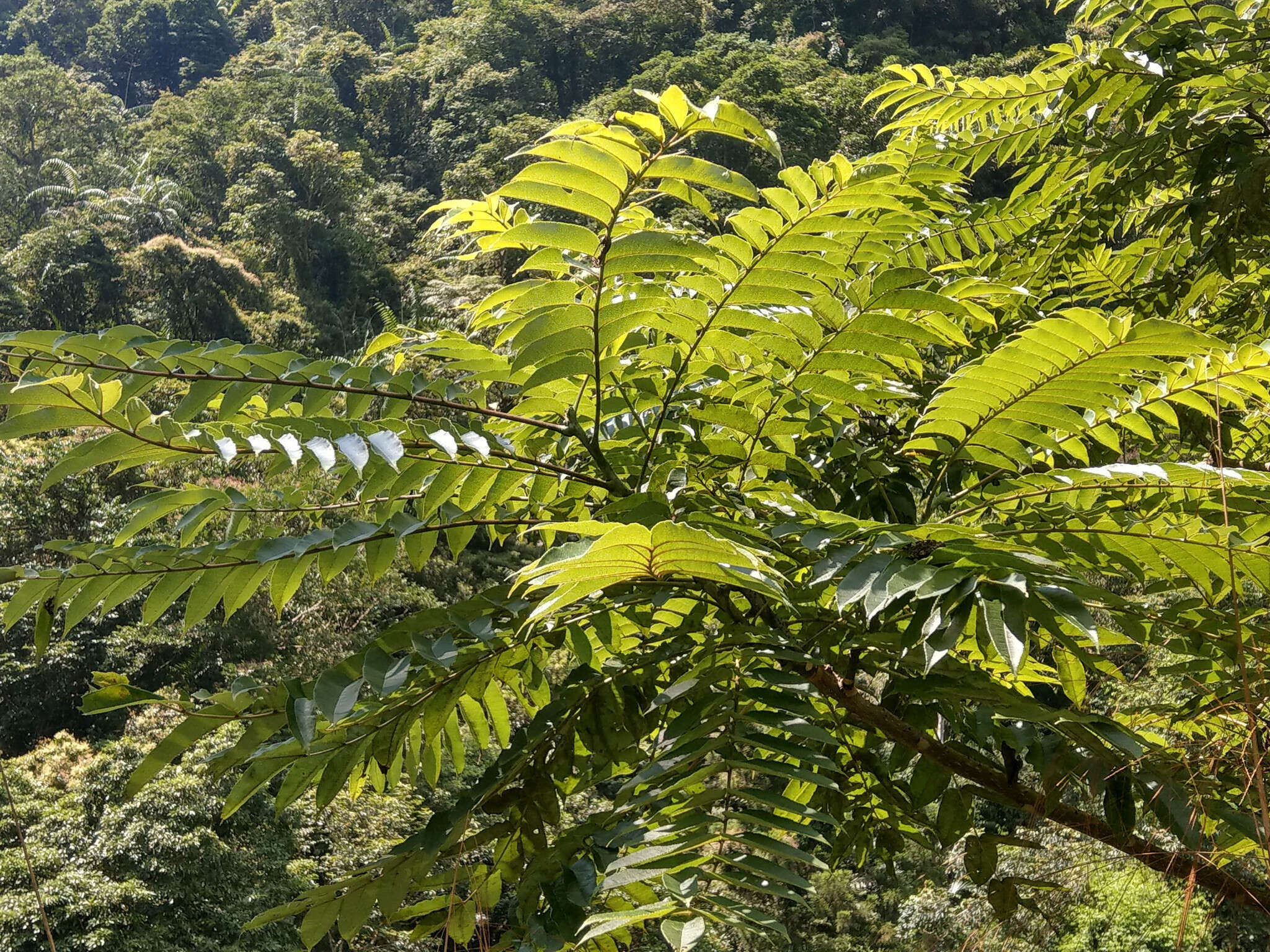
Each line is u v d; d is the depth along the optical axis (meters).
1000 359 2.00
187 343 1.90
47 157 61.09
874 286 2.10
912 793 2.17
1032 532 2.06
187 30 98.06
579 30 84.00
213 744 15.47
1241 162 2.94
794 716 1.80
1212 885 1.83
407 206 68.06
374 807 15.45
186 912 13.51
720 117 1.57
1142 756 1.76
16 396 1.69
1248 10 3.46
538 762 2.11
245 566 2.02
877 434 2.82
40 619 1.90
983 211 3.53
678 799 1.93
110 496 22.48
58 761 16.02
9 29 95.56
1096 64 3.27
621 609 2.23
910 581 1.60
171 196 59.94
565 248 1.77
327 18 103.06
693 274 1.92
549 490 2.34
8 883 12.98
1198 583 2.02
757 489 2.45
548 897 1.62
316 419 2.02
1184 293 3.42
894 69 3.74
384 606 21.98
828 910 13.54
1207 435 2.89
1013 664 1.49
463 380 2.37
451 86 80.25
